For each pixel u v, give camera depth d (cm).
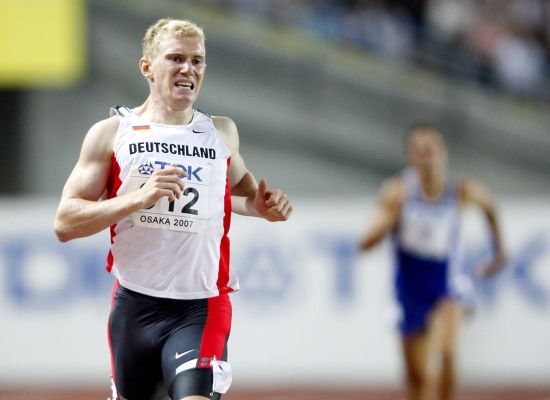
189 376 1066
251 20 3281
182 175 1038
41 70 3256
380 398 2577
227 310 1138
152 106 1127
